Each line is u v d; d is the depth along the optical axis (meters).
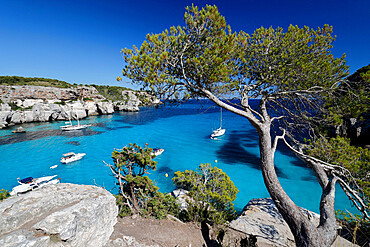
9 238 4.25
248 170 28.05
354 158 6.12
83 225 5.47
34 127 60.66
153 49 5.06
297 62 5.64
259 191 22.47
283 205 4.31
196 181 14.12
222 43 4.52
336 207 17.91
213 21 4.77
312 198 20.05
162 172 27.45
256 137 47.12
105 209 6.79
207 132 54.47
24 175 26.50
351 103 6.05
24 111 67.50
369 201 5.18
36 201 5.82
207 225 10.17
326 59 6.35
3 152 36.00
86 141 44.50
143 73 4.80
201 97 5.54
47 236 4.50
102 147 39.81
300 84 6.18
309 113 6.66
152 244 7.31
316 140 6.79
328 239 3.59
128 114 98.62
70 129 56.91
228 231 7.52
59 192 6.74
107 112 96.88
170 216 10.81
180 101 5.52
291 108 6.75
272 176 4.73
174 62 5.07
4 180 24.95
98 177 26.20
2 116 59.06
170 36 5.09
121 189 10.74
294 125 6.95
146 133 53.31
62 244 4.69
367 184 5.20
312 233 3.70
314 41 6.50
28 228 4.88
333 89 5.84
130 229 8.33
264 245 6.34
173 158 33.25
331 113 6.30
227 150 37.38
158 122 72.62
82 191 7.16
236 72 6.15
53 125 64.38
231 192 12.05
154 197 10.95
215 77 4.41
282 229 7.26
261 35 7.04
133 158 10.95
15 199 5.70
